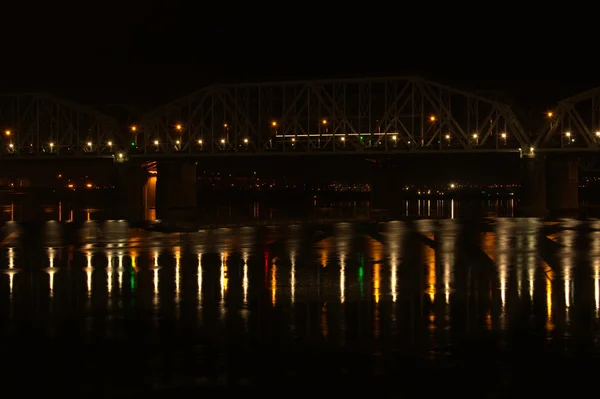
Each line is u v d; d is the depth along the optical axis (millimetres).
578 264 34812
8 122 139000
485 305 23234
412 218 99312
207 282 29031
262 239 52938
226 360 16578
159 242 50406
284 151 120312
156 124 129500
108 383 14938
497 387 14570
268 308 22906
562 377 15156
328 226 71312
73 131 134750
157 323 20609
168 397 14055
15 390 14523
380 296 25188
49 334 19281
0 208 135875
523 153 110812
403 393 14227
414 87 119250
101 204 180250
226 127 127062
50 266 35219
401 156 118812
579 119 111062
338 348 17547
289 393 14250
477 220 83812
